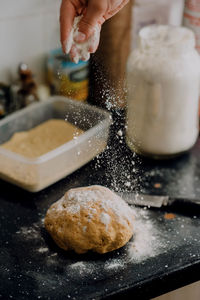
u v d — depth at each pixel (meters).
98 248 0.67
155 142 0.86
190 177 0.85
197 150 0.93
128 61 0.85
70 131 0.95
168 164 0.89
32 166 0.79
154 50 0.83
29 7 1.01
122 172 0.74
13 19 1.01
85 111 0.71
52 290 0.64
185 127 0.86
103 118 0.70
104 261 0.68
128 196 0.76
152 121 0.85
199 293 0.70
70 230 0.67
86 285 0.64
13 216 0.77
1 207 0.79
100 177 0.74
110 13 0.71
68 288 0.64
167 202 0.77
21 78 1.01
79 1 0.66
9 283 0.65
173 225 0.74
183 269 0.67
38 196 0.81
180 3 1.11
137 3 1.04
